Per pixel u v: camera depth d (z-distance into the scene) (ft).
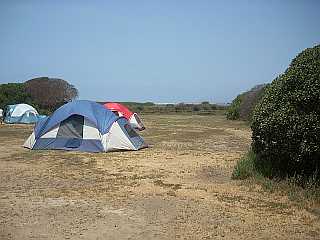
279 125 20.44
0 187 21.57
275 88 22.30
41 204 18.20
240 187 21.84
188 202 18.80
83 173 26.02
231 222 15.79
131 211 17.25
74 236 14.03
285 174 22.44
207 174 26.02
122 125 38.27
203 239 13.88
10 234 14.12
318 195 19.01
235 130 65.98
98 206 18.01
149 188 21.76
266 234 14.46
